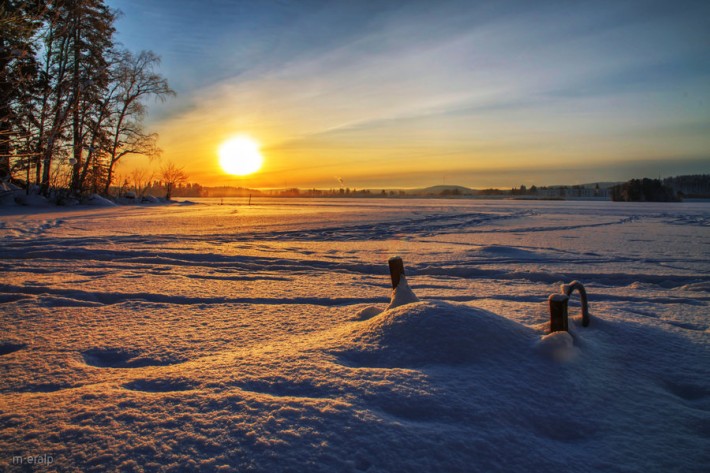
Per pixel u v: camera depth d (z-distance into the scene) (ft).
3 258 31.42
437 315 10.39
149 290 20.57
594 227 66.03
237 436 6.57
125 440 6.53
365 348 9.98
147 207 125.39
